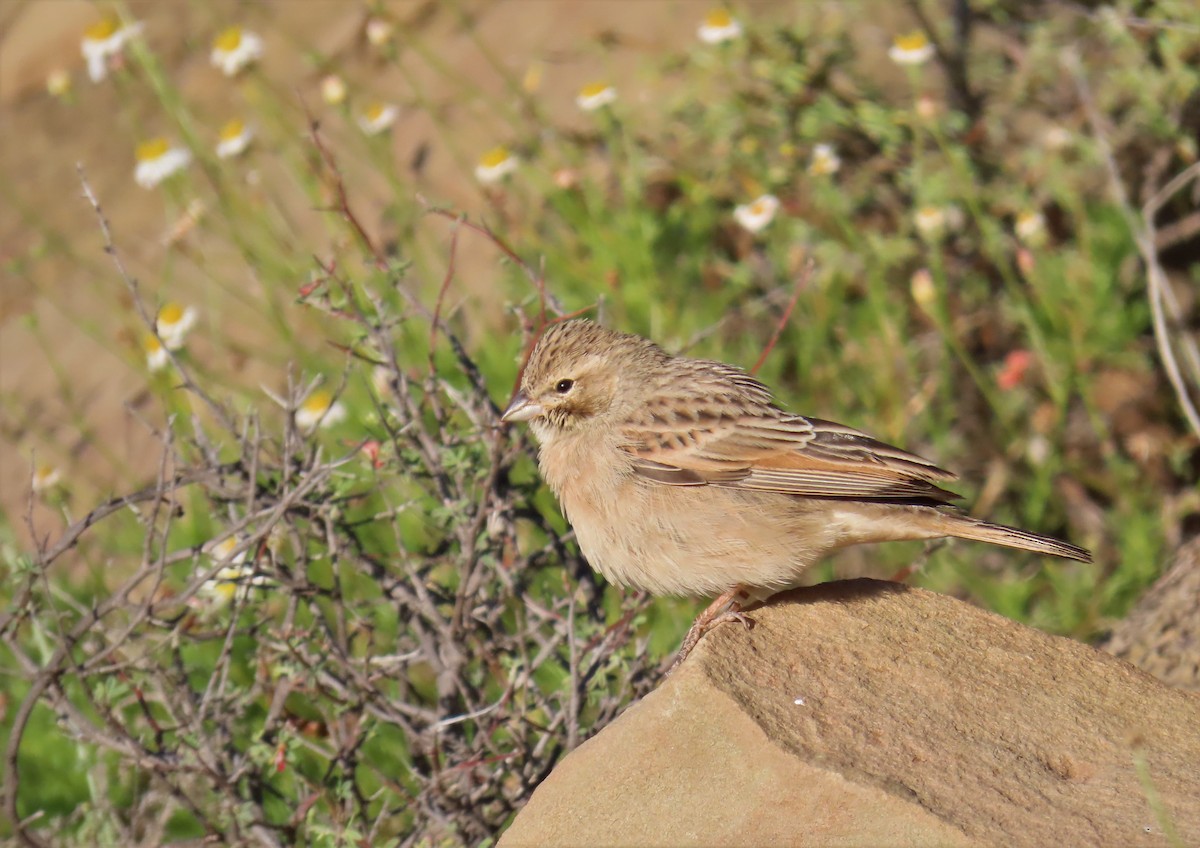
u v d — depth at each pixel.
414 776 8.76
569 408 8.91
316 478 8.24
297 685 9.08
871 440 8.66
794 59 14.79
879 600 7.88
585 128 17.08
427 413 10.63
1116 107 14.62
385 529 12.11
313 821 8.98
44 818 11.27
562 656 9.54
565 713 8.77
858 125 14.55
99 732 8.56
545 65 18.16
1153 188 14.23
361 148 17.59
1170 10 13.59
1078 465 13.11
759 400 8.81
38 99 20.06
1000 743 6.77
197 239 17.42
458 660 8.94
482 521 9.00
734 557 8.56
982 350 14.09
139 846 9.30
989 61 15.08
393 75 18.94
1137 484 13.02
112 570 13.51
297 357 14.35
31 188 19.20
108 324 17.44
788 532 8.52
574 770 6.73
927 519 8.44
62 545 8.38
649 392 8.85
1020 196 13.74
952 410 13.46
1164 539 12.45
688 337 14.05
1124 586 12.02
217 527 13.41
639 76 15.53
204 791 9.66
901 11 16.34
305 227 16.78
